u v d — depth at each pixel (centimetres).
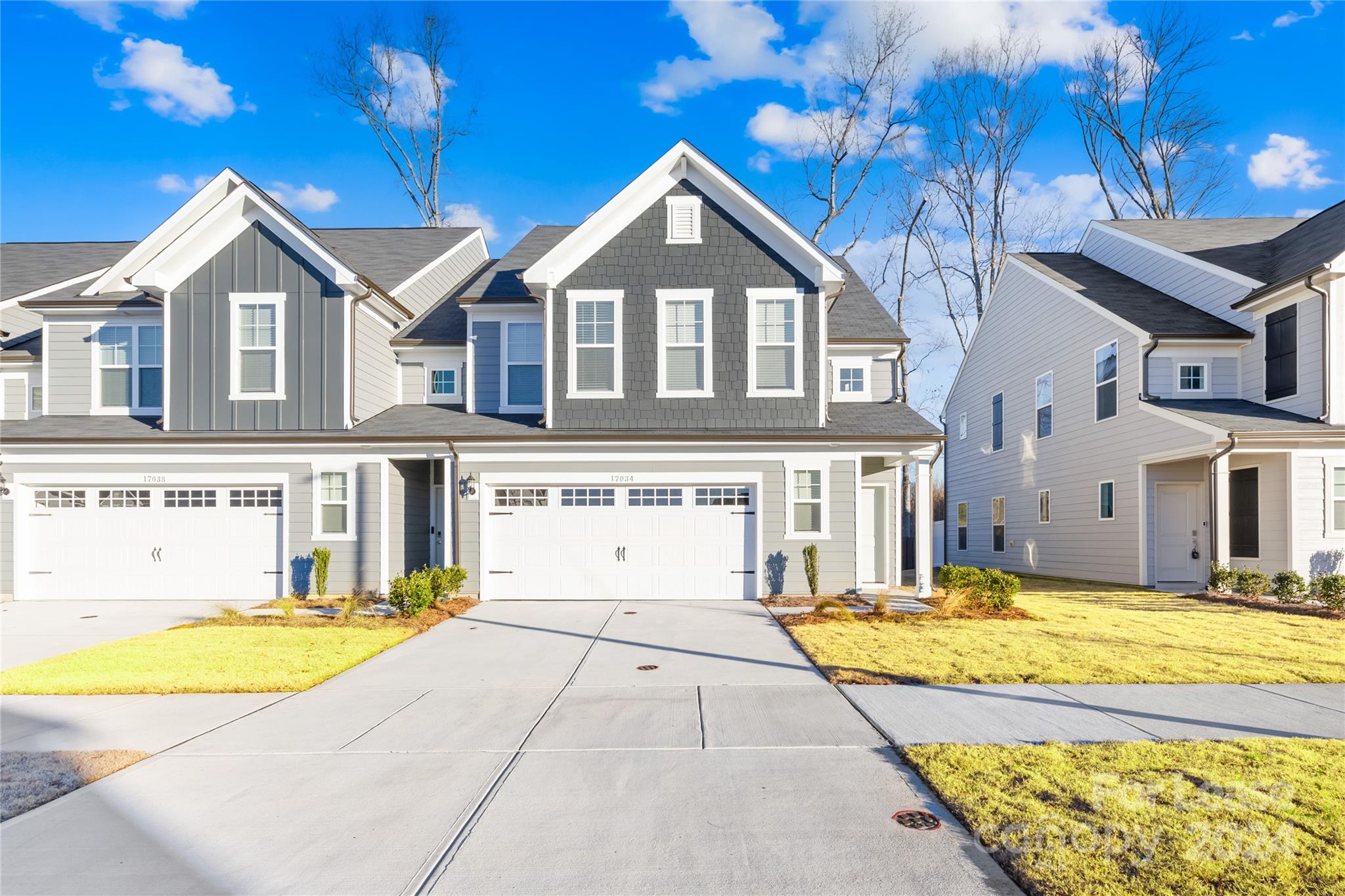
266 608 1310
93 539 1455
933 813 459
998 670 827
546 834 436
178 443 1427
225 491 1455
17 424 1507
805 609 1303
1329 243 1541
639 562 1437
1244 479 1595
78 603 1396
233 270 1474
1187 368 1666
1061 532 2033
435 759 565
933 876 385
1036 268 2173
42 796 493
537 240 1983
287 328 1469
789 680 805
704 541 1439
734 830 438
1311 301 1470
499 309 1599
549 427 1455
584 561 1439
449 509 1428
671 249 1470
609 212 1447
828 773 528
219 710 702
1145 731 611
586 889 376
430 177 3416
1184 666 839
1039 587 1706
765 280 1466
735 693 754
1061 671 819
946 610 1223
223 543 1448
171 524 1453
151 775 534
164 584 1447
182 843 429
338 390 1462
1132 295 1897
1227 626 1111
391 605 1260
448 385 1706
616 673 846
